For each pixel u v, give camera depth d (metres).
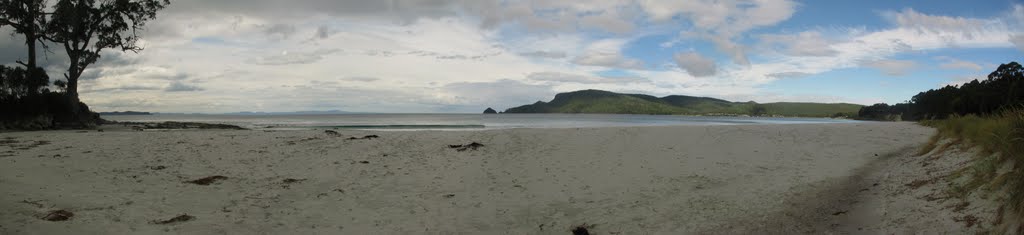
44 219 6.24
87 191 8.27
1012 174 5.50
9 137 17.80
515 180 10.73
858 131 20.53
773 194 8.59
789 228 6.43
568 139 17.83
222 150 14.42
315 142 16.55
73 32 31.33
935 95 62.25
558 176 11.16
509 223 7.30
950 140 12.15
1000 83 46.72
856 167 11.41
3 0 28.27
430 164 12.79
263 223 7.02
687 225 6.89
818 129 21.45
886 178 9.12
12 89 27.55
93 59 32.41
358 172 11.56
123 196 8.10
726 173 11.17
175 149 14.35
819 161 12.65
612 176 11.08
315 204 8.32
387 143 16.52
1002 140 6.62
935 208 6.00
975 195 5.83
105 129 28.83
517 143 16.80
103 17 32.56
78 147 14.30
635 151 15.05
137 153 13.34
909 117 77.25
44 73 29.77
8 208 6.55
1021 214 4.55
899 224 5.79
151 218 6.88
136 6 33.28
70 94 31.31
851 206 7.16
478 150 15.20
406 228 6.98
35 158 11.83
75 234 5.82
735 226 6.73
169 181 9.80
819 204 7.58
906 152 13.84
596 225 7.09
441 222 7.32
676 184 10.02
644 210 7.86
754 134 19.31
